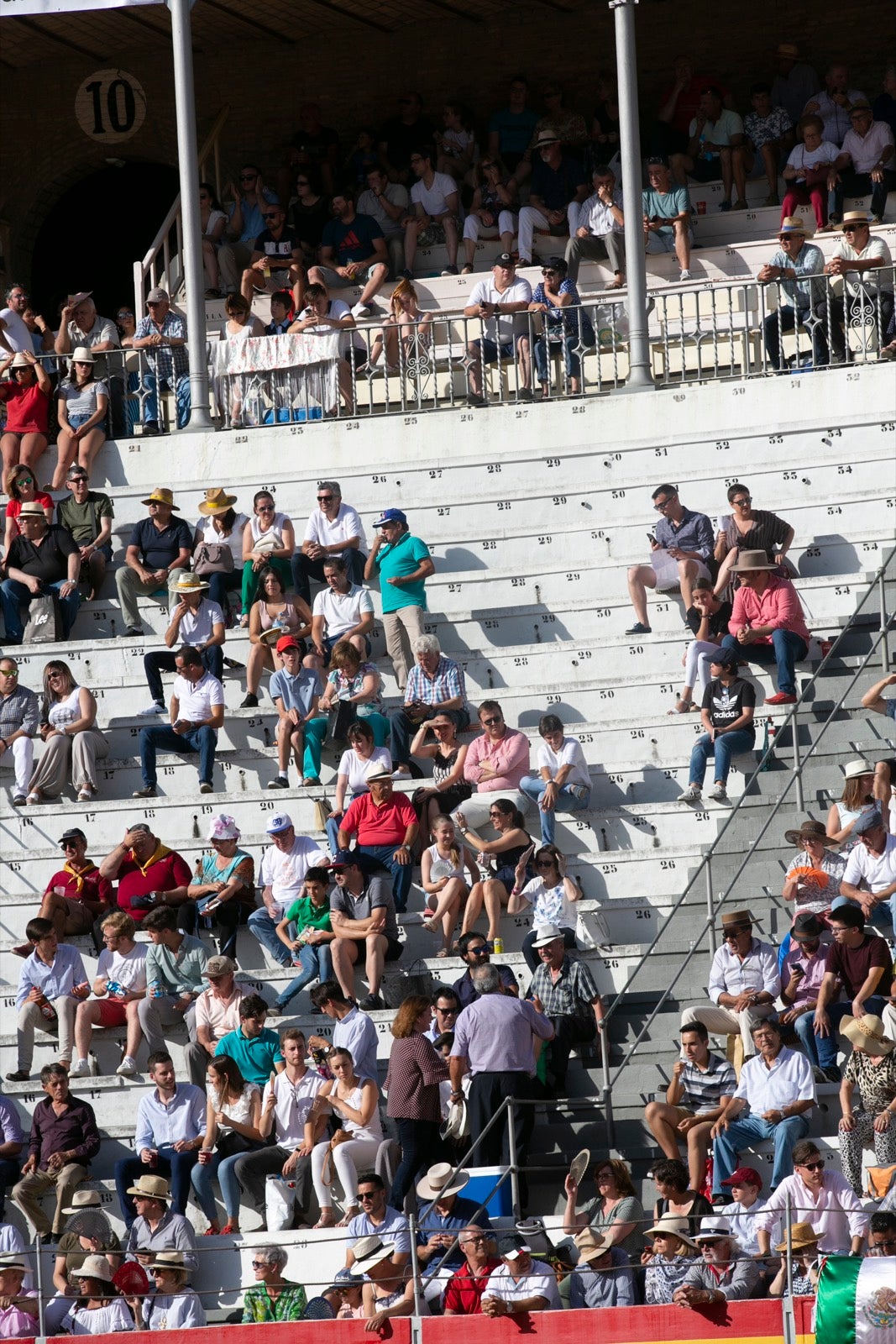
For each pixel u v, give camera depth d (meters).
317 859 54.25
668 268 78.75
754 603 57.91
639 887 54.59
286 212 85.94
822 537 63.28
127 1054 50.97
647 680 60.00
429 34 91.81
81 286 98.50
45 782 59.91
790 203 79.75
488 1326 38.59
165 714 61.62
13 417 73.19
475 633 63.94
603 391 73.50
